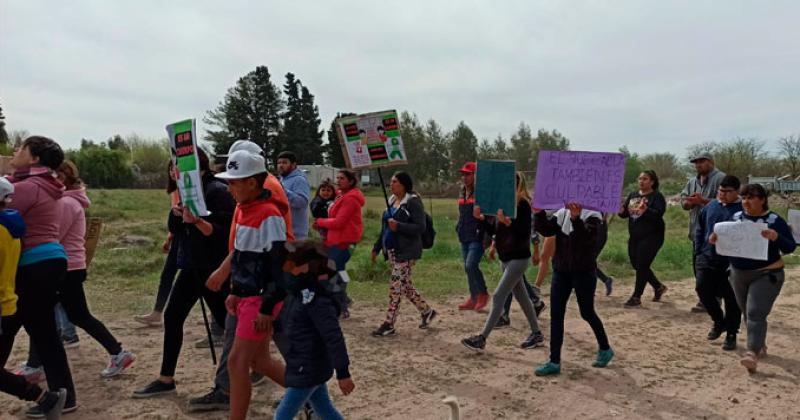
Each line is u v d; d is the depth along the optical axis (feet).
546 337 22.93
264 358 13.38
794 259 45.39
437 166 214.90
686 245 50.11
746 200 19.20
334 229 22.27
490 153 226.79
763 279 18.99
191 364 19.13
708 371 19.13
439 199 141.90
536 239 25.98
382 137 23.15
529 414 15.51
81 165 181.98
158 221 63.72
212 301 16.87
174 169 15.48
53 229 14.69
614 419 15.25
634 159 174.91
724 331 23.50
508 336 23.00
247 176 12.30
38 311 14.28
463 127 219.41
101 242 45.65
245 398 12.82
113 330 23.15
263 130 242.58
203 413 15.10
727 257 20.81
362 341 22.08
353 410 15.62
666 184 140.77
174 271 24.03
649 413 15.66
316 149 242.78
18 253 13.41
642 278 28.94
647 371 19.01
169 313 16.19
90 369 18.43
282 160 22.63
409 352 20.76
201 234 15.51
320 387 11.98
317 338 11.38
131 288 31.50
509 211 19.43
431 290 32.04
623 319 26.30
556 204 18.28
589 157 18.21
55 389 14.65
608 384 17.76
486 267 39.96
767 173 130.93
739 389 17.51
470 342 20.48
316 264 11.21
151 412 15.16
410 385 17.52
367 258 40.91
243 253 12.56
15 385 13.25
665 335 23.54
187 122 14.89
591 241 18.16
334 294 11.37
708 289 22.36
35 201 14.21
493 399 16.49
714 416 15.52
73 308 17.08
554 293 18.60
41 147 14.71
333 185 28.43
